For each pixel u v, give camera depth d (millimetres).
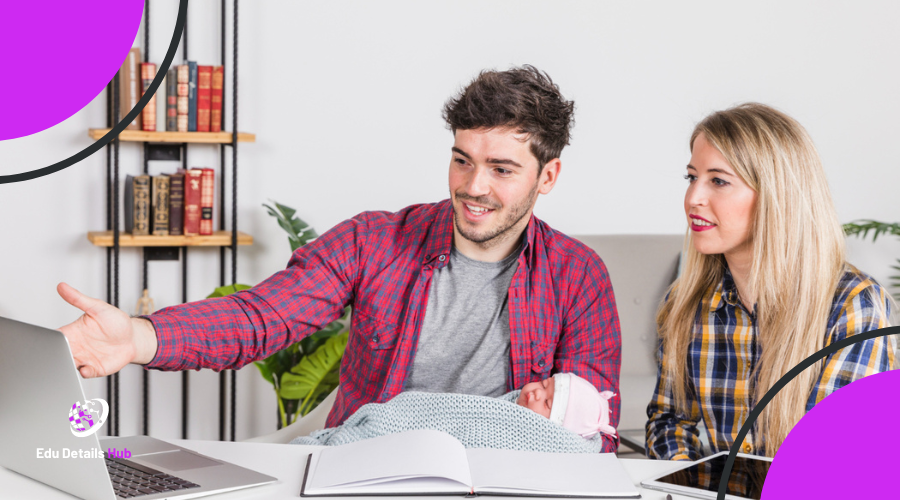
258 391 2977
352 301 1595
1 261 2672
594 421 1376
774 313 1386
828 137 3346
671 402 1569
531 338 1522
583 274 1586
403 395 1330
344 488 974
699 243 1438
